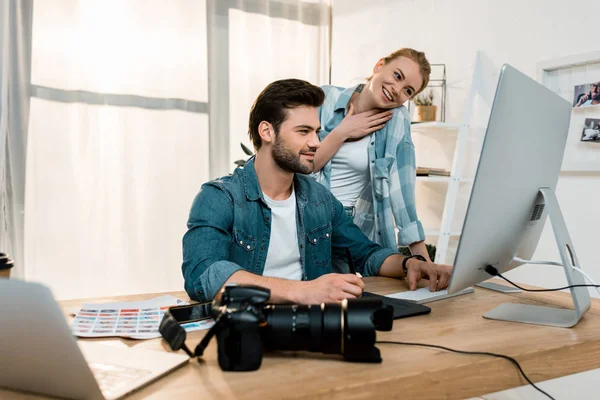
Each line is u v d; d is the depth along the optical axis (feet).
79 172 10.66
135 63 11.13
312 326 2.78
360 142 7.07
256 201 4.75
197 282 3.95
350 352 2.77
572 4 7.96
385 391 2.57
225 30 12.21
